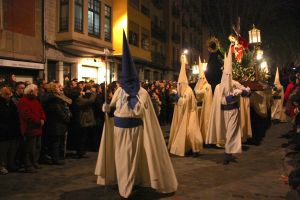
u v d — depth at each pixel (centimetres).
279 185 622
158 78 3416
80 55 1973
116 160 550
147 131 557
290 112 964
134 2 2539
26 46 1553
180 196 568
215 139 859
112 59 2294
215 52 1045
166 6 3594
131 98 550
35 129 739
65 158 877
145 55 2750
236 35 1095
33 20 1606
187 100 876
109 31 2223
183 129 873
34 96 740
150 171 551
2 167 720
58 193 592
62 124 798
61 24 1770
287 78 1612
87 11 1905
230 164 787
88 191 603
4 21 1427
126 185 539
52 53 1741
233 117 783
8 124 730
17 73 1511
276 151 930
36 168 762
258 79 1079
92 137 995
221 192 587
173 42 3712
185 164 790
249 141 1043
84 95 891
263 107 1007
